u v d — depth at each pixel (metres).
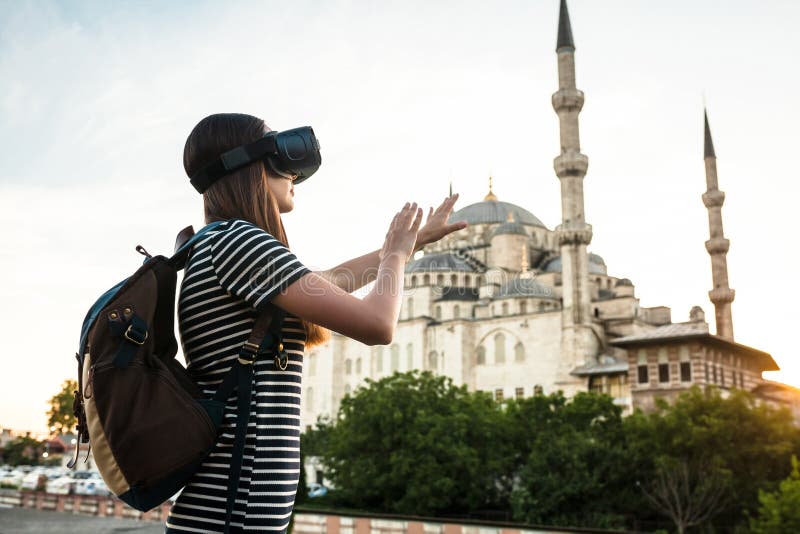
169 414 1.87
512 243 100.50
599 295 99.88
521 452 57.06
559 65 83.00
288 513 2.02
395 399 60.47
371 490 58.16
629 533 19.81
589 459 49.44
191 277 2.10
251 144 2.30
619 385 76.19
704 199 92.44
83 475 81.94
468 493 54.81
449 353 89.06
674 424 46.38
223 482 1.93
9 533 30.23
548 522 47.84
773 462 44.81
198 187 2.37
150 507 1.90
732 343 68.50
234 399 2.00
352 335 1.98
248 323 2.05
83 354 1.99
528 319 85.00
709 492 43.62
